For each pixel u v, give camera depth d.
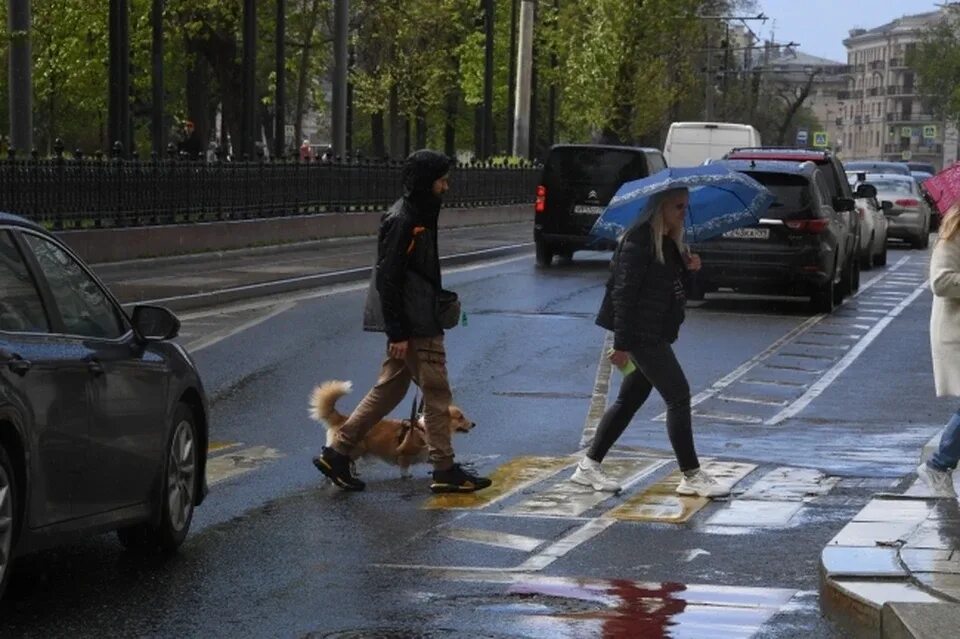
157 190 35.06
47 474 8.44
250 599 8.94
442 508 11.70
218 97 87.50
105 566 9.77
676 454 12.22
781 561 10.02
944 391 11.48
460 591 9.12
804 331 24.73
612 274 12.23
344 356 20.33
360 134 122.75
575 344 22.14
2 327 8.31
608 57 83.50
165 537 10.05
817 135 157.12
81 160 32.03
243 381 18.12
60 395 8.57
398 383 12.40
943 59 154.38
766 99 170.25
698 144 59.59
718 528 11.05
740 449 14.36
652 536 10.75
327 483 12.64
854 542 9.43
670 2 82.88
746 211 13.30
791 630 8.27
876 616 7.96
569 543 10.50
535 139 90.19
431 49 84.19
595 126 85.50
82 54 63.44
